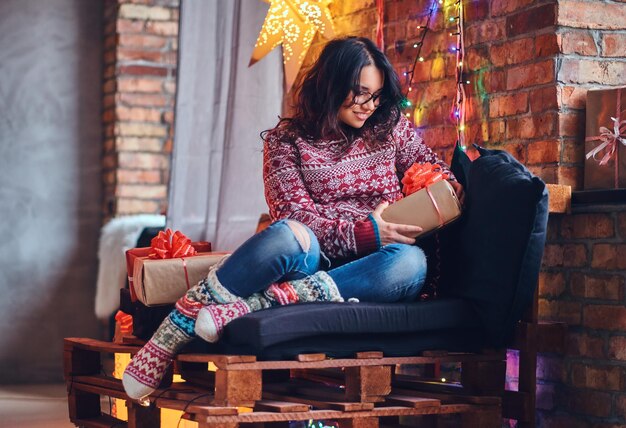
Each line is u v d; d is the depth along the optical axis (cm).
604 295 277
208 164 398
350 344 244
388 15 364
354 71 276
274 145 283
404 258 257
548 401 292
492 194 261
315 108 284
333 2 391
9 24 532
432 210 264
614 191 272
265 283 244
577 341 284
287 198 274
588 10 297
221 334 240
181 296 263
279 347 234
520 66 305
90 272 542
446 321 256
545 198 253
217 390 231
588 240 283
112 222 493
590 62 297
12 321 531
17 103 533
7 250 531
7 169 532
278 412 232
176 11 534
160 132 532
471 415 259
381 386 245
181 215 396
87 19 543
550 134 294
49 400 459
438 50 340
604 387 276
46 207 537
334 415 237
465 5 329
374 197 284
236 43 394
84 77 543
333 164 281
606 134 285
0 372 528
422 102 348
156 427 268
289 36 385
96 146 545
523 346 276
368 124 290
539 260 256
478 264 261
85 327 540
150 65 530
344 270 254
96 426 297
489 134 317
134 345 287
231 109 392
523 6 304
